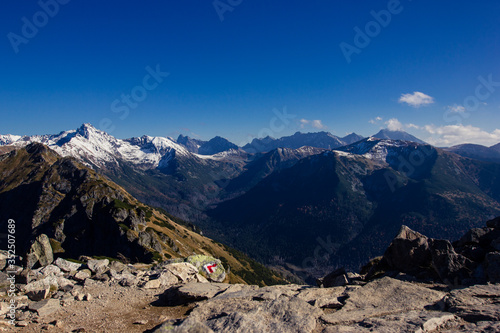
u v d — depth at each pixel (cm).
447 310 1188
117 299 1783
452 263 1691
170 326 1096
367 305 1317
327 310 1347
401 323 1064
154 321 1418
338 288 1620
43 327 1352
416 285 1522
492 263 1559
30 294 1712
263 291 1678
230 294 1620
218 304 1416
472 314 1091
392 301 1330
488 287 1350
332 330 1070
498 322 988
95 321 1434
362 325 1106
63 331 1317
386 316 1161
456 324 1055
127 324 1388
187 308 1598
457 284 1595
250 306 1331
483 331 941
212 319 1230
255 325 1116
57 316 1497
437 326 1048
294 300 1343
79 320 1447
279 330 1092
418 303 1284
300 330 1088
